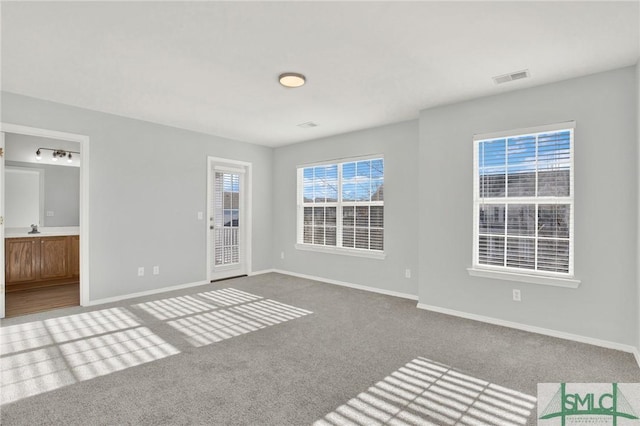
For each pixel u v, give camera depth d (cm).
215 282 527
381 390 213
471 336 305
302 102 368
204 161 512
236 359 257
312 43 239
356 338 300
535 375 233
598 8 196
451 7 196
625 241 274
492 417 186
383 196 470
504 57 261
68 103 372
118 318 350
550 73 289
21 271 471
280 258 612
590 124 290
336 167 530
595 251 287
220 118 431
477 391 212
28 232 516
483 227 352
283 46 244
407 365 248
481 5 194
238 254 580
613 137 279
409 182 441
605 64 271
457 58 262
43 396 204
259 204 601
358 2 191
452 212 369
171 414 187
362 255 487
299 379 227
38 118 357
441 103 369
